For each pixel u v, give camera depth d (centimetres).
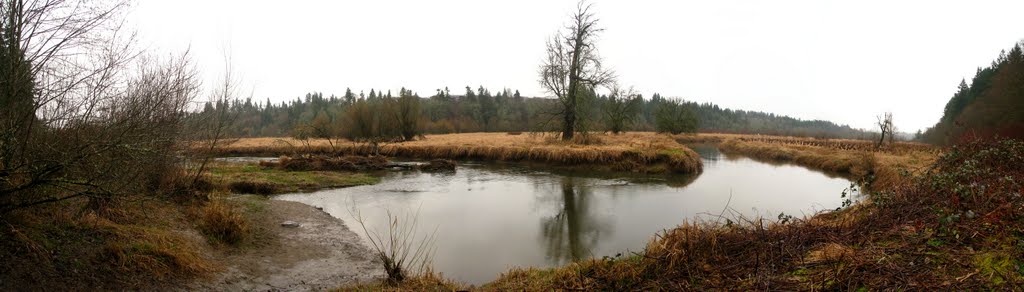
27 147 507
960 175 694
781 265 484
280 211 1123
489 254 873
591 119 3447
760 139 5769
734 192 1627
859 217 631
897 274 411
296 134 3141
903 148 2886
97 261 562
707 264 525
